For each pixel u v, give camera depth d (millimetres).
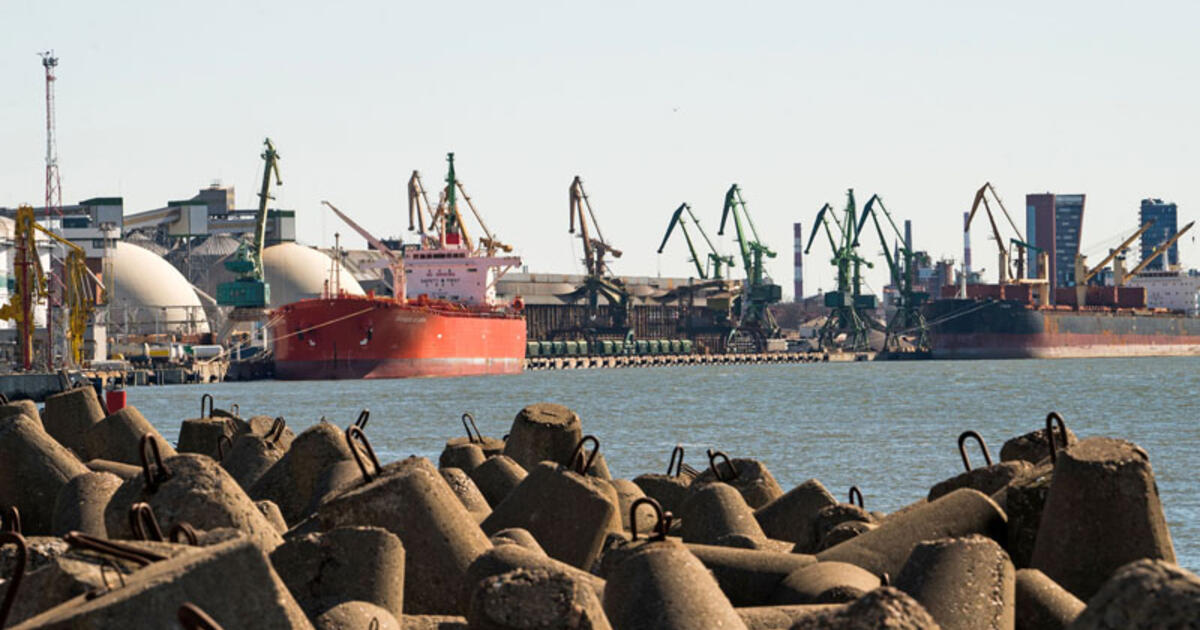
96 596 15508
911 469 101438
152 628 14977
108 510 27438
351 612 20594
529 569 19531
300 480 40125
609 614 21109
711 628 20328
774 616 22359
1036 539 26641
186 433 52188
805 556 26812
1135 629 14672
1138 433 143500
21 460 37281
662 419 176500
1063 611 22016
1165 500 78312
